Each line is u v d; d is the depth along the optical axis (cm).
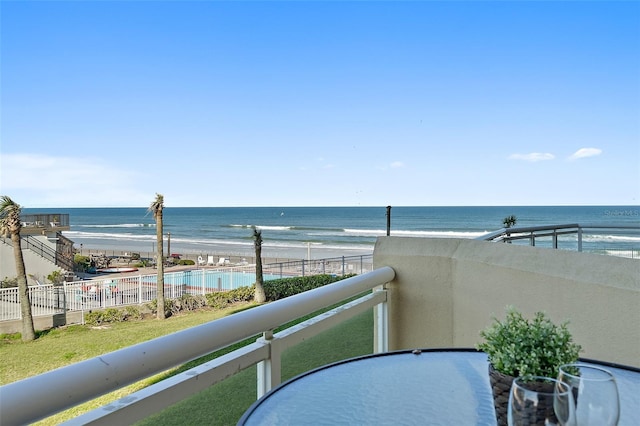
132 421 90
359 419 105
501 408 97
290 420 105
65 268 1923
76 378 77
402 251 243
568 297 175
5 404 66
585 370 89
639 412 105
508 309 106
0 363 582
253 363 128
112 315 970
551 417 78
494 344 101
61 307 1004
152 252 4475
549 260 187
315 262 2069
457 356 151
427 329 236
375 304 227
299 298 149
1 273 1700
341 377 132
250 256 3766
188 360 101
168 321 960
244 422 104
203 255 3956
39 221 2003
